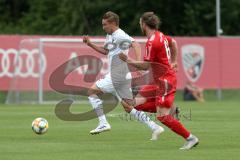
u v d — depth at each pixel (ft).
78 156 101.91
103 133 137.90
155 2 442.91
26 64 261.85
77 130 145.07
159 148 112.27
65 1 442.91
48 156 101.96
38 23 452.76
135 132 140.15
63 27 445.37
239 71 291.99
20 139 126.41
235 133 138.62
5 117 184.44
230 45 290.97
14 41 266.16
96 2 441.27
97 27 440.45
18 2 485.15
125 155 103.04
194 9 440.04
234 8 443.32
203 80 287.89
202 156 101.91
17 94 261.85
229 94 292.40
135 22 435.12
